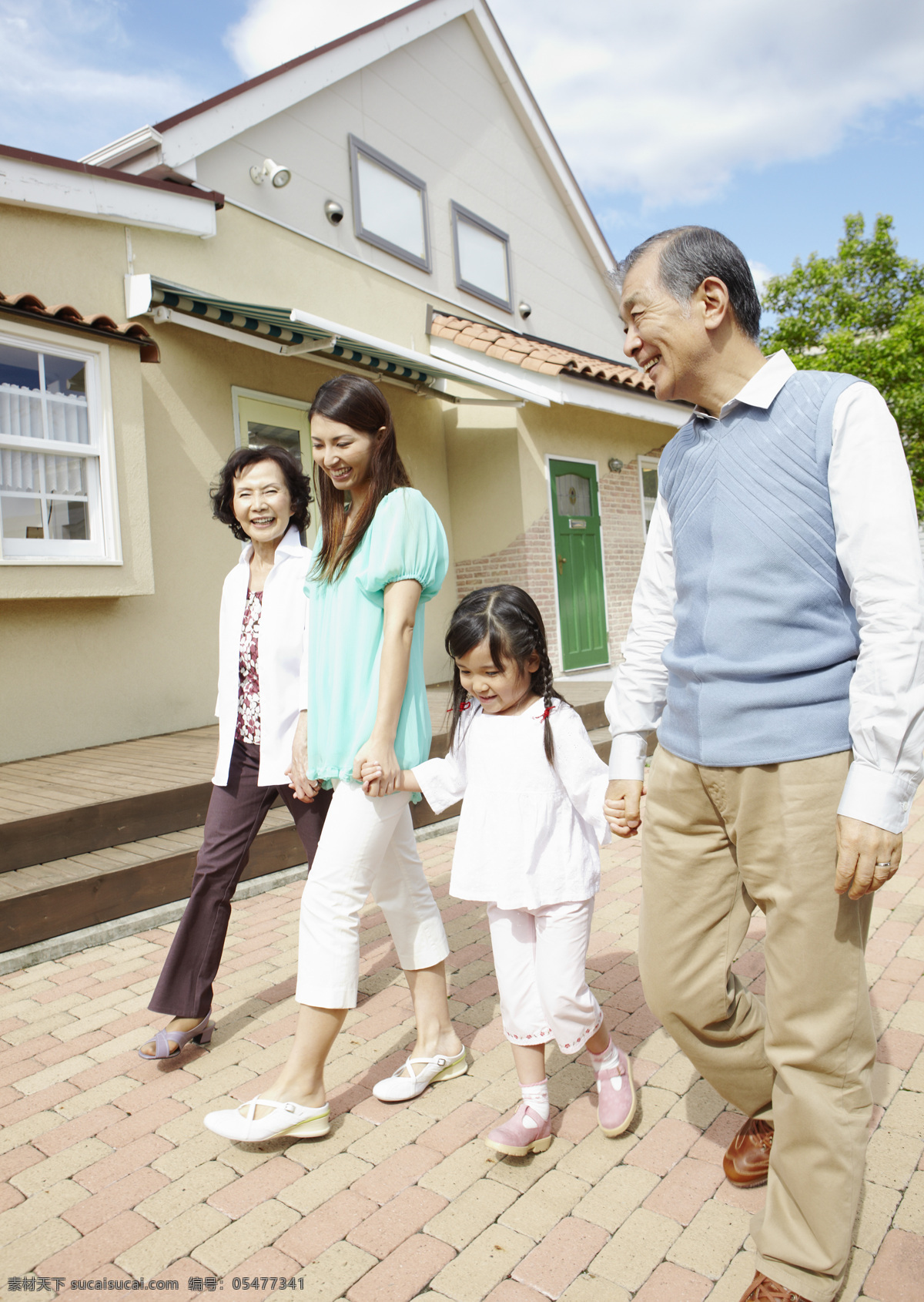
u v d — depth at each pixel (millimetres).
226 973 3453
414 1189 2109
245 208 7289
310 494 2924
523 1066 2236
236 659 2758
